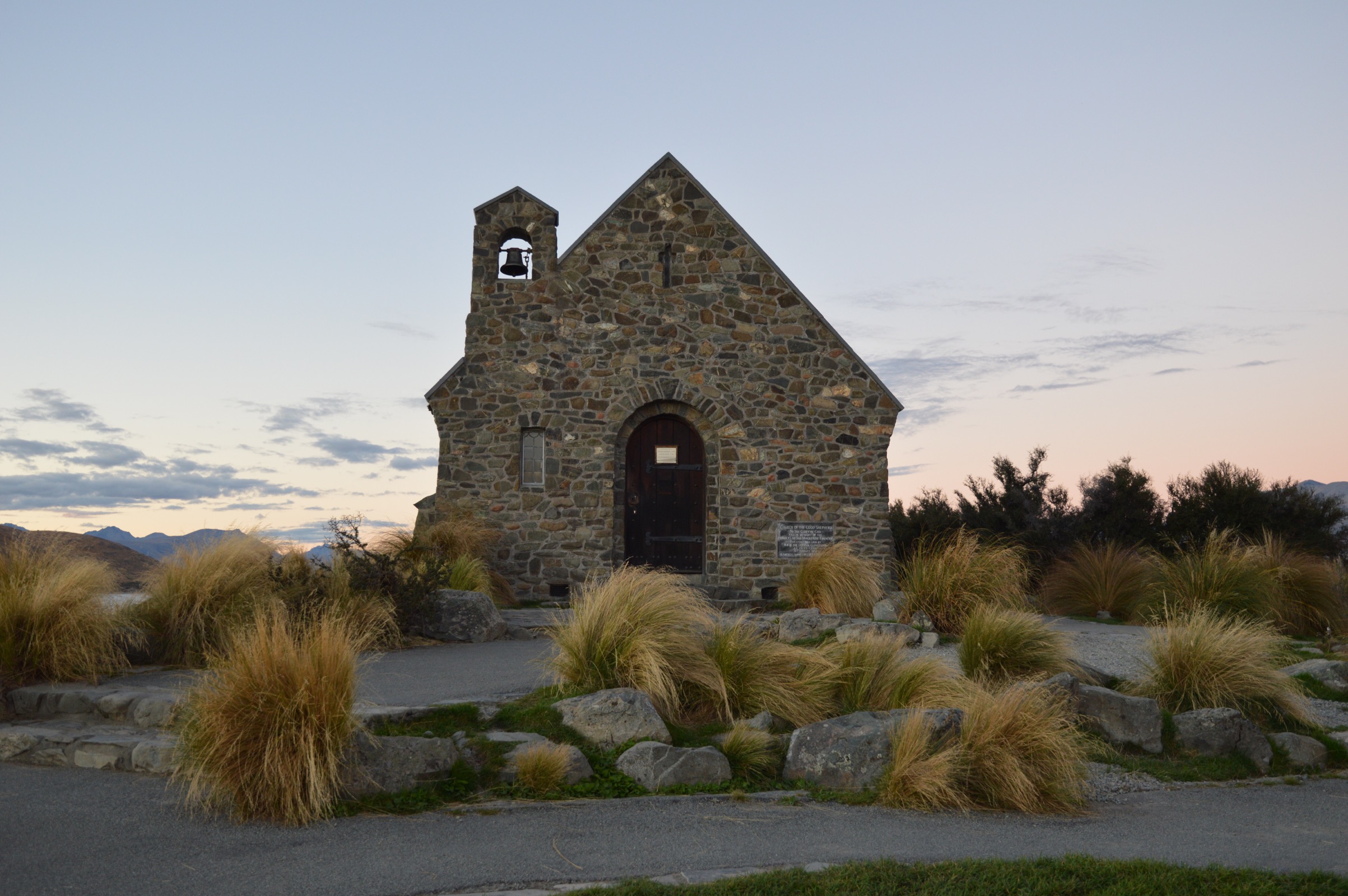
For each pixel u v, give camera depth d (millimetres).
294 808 6141
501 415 16734
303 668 6438
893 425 17172
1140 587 14906
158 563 10602
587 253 17031
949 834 6207
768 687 8359
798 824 6289
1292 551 15938
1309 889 5121
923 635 11609
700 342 17047
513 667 9859
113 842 5711
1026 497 24047
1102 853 5906
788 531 16859
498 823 6148
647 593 8805
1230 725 8562
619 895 4828
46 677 8797
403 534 15312
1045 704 7969
